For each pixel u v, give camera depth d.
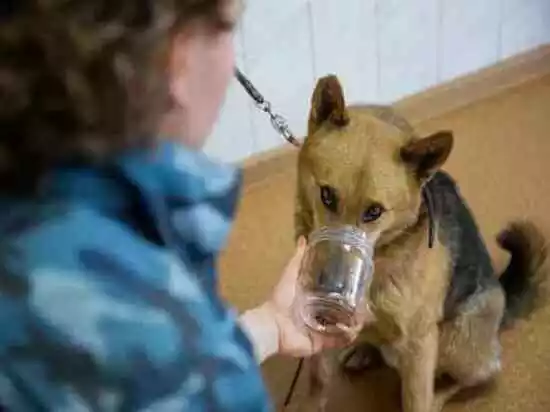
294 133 2.38
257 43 2.19
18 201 0.60
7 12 0.56
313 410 1.76
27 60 0.55
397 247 1.45
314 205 1.36
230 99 2.20
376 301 1.49
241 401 0.62
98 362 0.57
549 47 2.59
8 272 0.58
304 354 1.22
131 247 0.60
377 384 1.84
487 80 2.53
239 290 2.01
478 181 2.26
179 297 0.60
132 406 0.58
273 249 2.12
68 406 0.57
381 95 2.45
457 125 2.46
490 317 1.69
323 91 1.38
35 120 0.57
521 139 2.39
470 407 1.77
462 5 2.40
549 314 1.92
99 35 0.55
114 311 0.57
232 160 2.31
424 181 1.36
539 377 1.81
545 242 1.92
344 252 1.21
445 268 1.56
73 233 0.58
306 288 1.20
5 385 0.57
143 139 0.61
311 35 2.25
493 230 2.12
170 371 0.58
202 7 0.61
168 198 0.62
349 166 1.32
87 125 0.57
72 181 0.60
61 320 0.57
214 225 0.66
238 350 0.63
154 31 0.57
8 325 0.57
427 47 2.42
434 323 1.58
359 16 2.28
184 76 0.64
